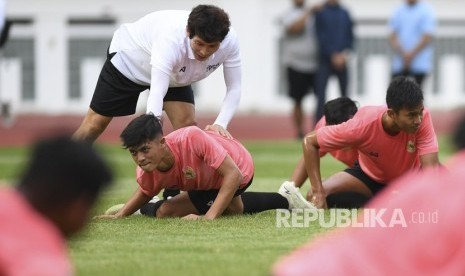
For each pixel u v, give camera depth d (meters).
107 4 61.12
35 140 11.40
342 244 11.54
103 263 16.14
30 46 61.03
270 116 61.34
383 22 61.66
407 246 11.42
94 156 11.15
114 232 19.50
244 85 61.81
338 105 23.84
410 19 48.38
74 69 61.38
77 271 15.48
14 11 60.62
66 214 11.10
